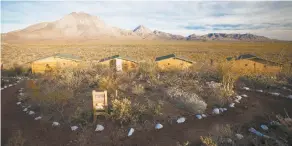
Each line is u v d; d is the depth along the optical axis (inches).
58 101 376.8
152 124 300.2
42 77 745.6
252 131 276.2
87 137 268.7
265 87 547.8
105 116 313.9
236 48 3238.2
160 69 856.9
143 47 3661.4
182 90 465.1
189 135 270.7
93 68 874.8
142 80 613.0
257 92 498.9
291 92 502.6
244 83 599.2
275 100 432.5
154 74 686.5
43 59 932.0
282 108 382.0
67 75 606.5
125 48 3321.9
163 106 368.5
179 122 307.3
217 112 345.4
